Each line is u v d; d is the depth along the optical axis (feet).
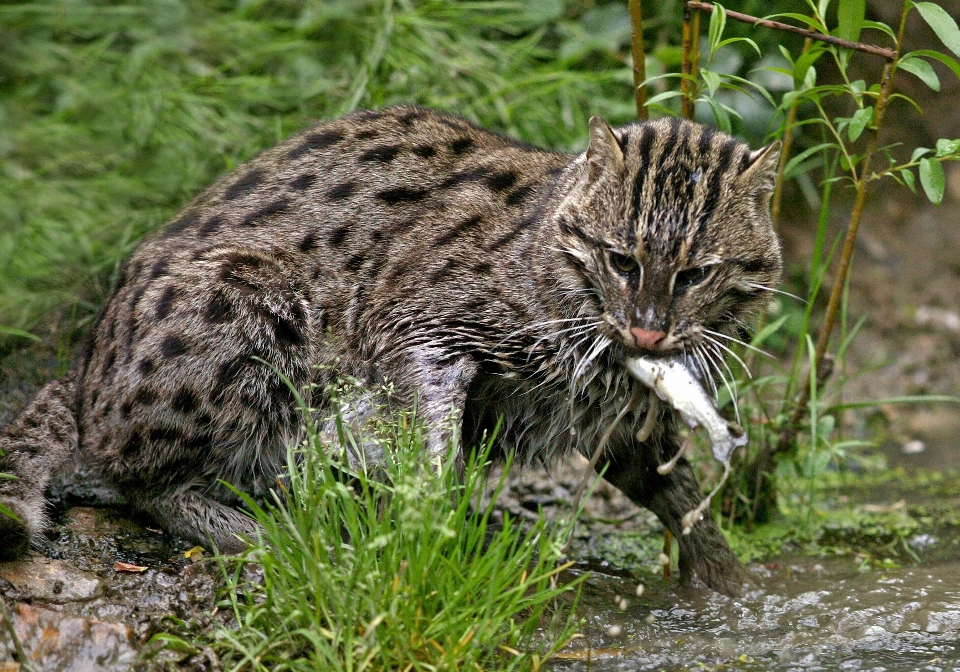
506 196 30.14
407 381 28.60
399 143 31.68
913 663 25.66
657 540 33.78
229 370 28.86
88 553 27.48
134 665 23.31
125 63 45.44
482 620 23.09
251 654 22.90
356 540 23.31
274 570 24.39
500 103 44.27
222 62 45.93
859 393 45.34
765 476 34.45
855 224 31.30
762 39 47.73
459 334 28.55
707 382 28.71
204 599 25.86
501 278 28.58
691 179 26.27
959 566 32.01
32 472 28.37
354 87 43.70
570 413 29.14
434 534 23.62
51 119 43.98
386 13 45.19
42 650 23.26
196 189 40.47
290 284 29.99
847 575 31.32
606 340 26.66
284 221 30.73
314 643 22.49
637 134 27.43
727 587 29.99
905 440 42.83
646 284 25.95
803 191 51.13
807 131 48.83
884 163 51.52
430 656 22.65
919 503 37.17
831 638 27.12
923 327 48.49
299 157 31.86
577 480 36.09
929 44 51.11
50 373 35.50
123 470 29.35
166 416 28.86
